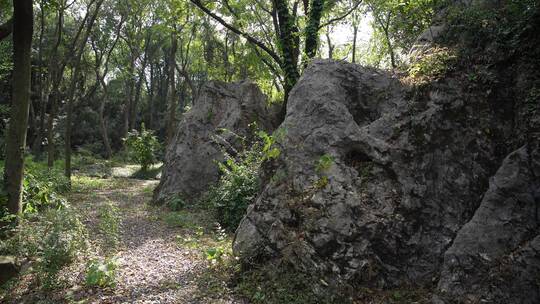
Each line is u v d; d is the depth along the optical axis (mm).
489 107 5438
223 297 4879
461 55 5824
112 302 4727
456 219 5102
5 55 18891
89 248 6008
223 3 14469
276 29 15117
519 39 5480
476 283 4375
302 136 5719
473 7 6344
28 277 5336
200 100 13359
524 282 4184
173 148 12938
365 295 4676
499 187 4672
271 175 5840
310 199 5250
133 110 37344
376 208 5102
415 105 5660
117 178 20000
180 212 10641
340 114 5676
